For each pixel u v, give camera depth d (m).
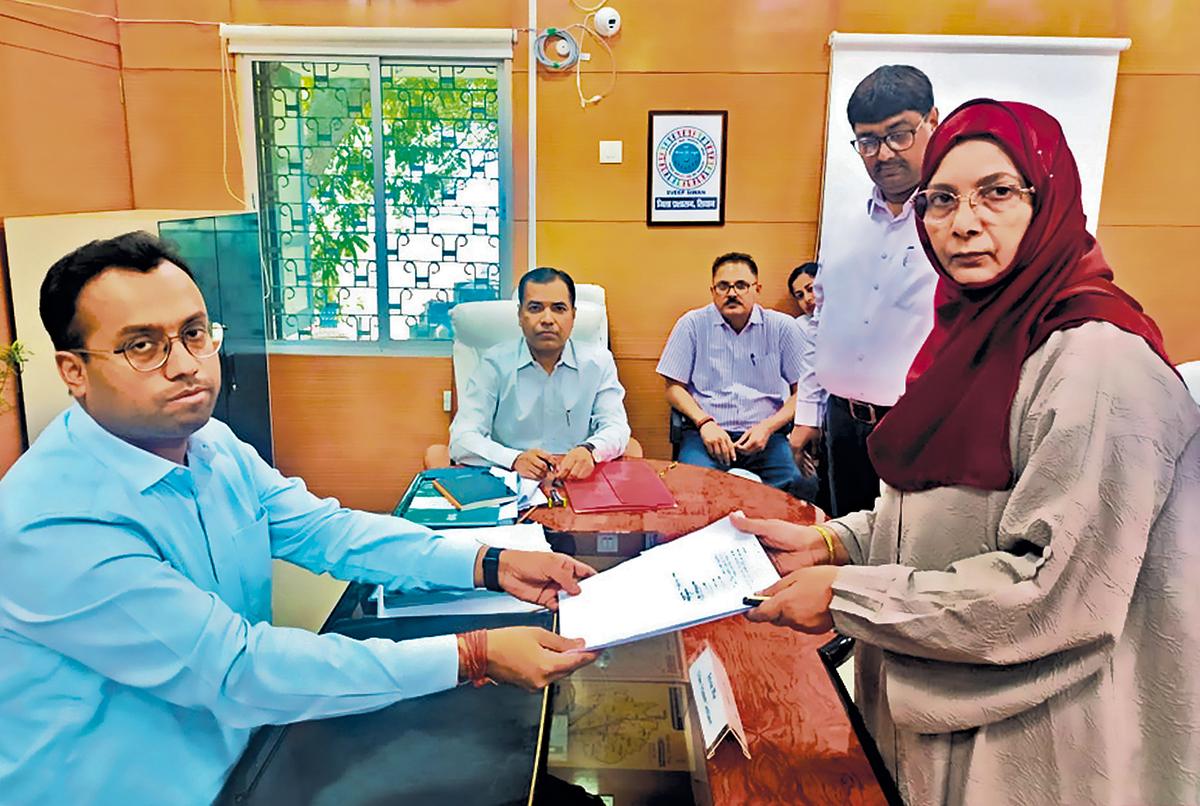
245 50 3.28
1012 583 0.90
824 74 3.25
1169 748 0.86
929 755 1.01
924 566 1.04
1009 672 0.93
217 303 2.79
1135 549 0.83
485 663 1.11
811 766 1.03
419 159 3.42
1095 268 0.92
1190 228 3.28
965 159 0.95
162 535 1.10
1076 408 0.86
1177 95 3.17
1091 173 3.17
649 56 3.27
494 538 1.71
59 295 1.03
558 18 3.25
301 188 3.48
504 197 3.42
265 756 1.09
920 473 1.04
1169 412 0.84
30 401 2.36
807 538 1.25
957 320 1.01
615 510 1.99
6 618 1.01
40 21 2.76
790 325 3.30
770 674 1.23
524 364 2.75
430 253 3.51
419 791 1.01
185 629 1.00
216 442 1.32
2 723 1.03
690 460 3.20
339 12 3.27
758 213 3.38
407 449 3.64
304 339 3.60
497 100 3.35
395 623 1.36
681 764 1.14
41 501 1.02
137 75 3.32
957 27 3.19
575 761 1.15
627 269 3.46
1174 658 0.85
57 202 2.87
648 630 1.12
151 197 3.43
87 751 1.05
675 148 3.33
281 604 2.73
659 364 3.38
